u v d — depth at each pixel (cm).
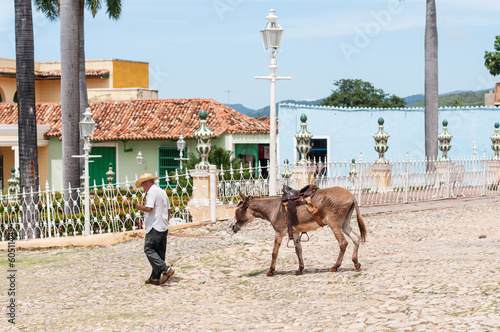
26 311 888
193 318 793
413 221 1577
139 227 1614
